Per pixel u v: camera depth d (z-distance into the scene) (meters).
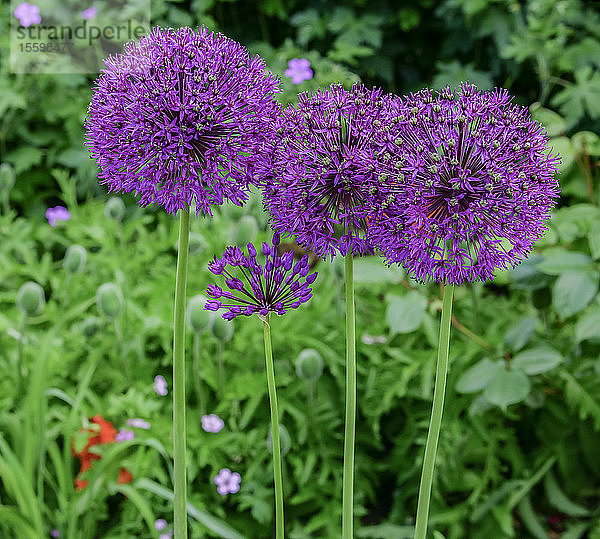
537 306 1.11
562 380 1.12
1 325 1.14
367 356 1.17
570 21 1.67
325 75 1.41
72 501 0.98
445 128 0.60
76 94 1.74
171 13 1.77
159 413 1.10
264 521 1.06
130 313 1.17
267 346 0.64
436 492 1.12
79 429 1.05
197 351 1.06
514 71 1.77
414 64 1.99
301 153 0.61
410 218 0.59
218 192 0.62
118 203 1.26
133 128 0.60
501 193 0.59
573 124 1.47
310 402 1.08
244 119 0.61
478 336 1.14
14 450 1.01
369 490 1.14
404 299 1.05
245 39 1.97
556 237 1.14
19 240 1.33
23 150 1.74
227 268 1.15
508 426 1.18
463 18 1.79
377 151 0.60
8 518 0.94
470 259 0.60
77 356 1.15
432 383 1.13
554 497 1.14
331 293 1.19
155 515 1.07
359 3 1.83
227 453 1.07
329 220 0.62
